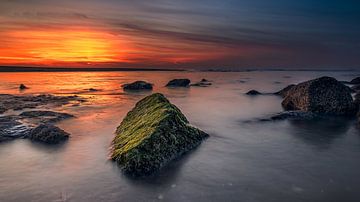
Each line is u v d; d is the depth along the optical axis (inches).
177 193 462.9
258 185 490.9
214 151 657.6
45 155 629.9
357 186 490.9
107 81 3508.9
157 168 545.0
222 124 949.8
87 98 1676.9
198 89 2330.2
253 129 877.2
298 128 885.8
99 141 735.7
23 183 496.4
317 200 444.1
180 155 623.2
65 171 544.4
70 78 4311.0
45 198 446.6
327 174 538.9
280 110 1224.8
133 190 472.1
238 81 3496.6
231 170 551.2
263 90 2187.5
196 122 983.0
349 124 933.8
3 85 2714.1
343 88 1087.0
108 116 1090.1
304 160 609.6
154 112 729.6
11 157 618.8
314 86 1116.5
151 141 570.9
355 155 644.1
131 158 538.0
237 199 444.1
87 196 453.1
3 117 971.9
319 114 1056.2
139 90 2241.6
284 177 524.1
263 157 625.6
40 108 1278.3
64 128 878.4
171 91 2151.8
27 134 772.6
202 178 515.2
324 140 759.1
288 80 3732.8
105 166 564.7
